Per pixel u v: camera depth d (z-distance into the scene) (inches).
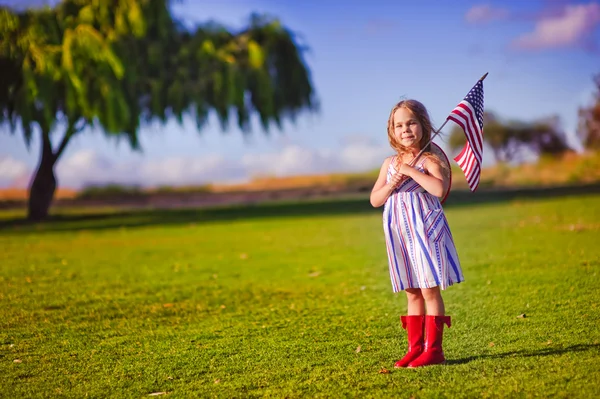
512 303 230.7
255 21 989.2
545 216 541.3
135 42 850.8
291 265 365.1
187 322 231.6
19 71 794.2
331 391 145.9
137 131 866.8
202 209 969.5
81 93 769.6
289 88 1007.0
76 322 235.9
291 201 1099.9
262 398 144.1
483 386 143.1
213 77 911.0
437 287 163.6
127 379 163.3
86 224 761.6
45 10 789.2
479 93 172.9
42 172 880.9
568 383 141.6
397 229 163.8
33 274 357.7
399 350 180.1
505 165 1235.9
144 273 353.7
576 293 238.7
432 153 164.1
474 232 461.7
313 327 213.8
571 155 1193.4
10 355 190.9
